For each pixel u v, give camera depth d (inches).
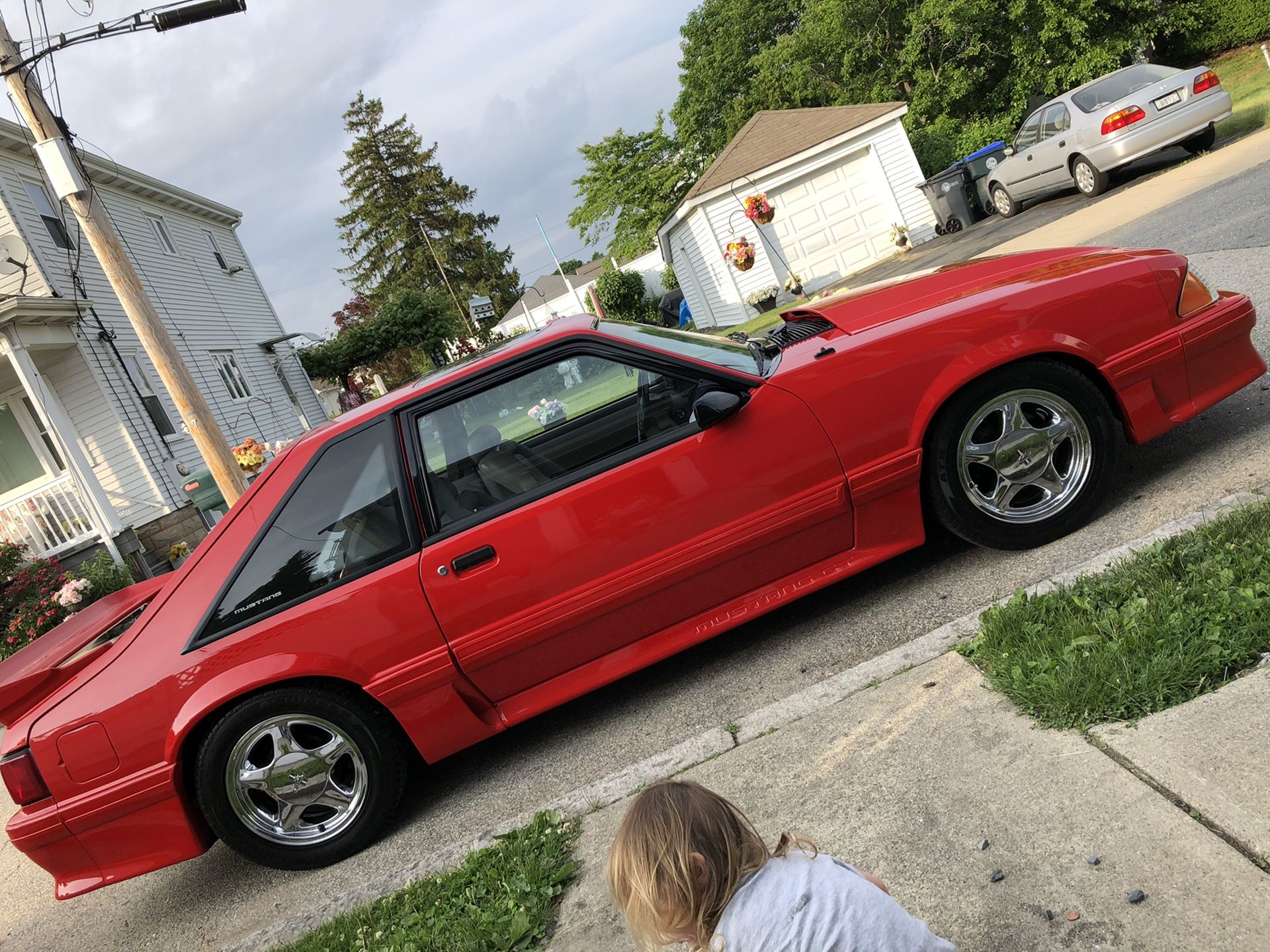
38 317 535.2
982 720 102.6
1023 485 142.9
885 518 142.8
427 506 136.8
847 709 116.7
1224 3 834.2
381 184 2333.9
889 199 775.1
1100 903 73.4
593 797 122.1
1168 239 314.8
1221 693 90.0
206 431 307.3
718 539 137.3
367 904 119.1
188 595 135.7
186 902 146.2
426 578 134.2
